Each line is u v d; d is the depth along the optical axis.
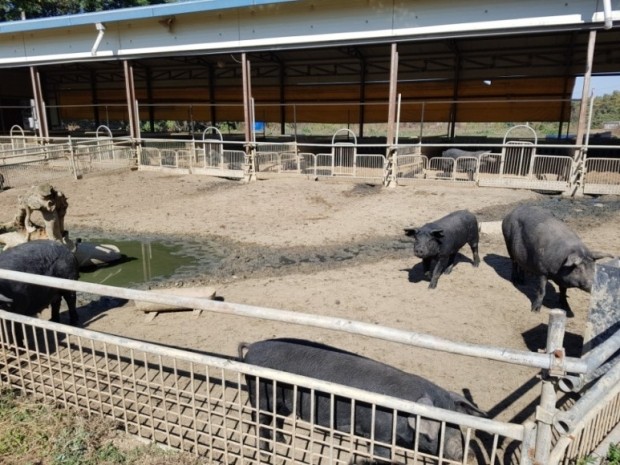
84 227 11.59
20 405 4.11
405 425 3.06
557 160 14.60
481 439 3.80
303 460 3.56
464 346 2.47
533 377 4.76
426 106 23.80
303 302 6.84
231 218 12.05
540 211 6.78
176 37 17.23
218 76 27.36
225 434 3.26
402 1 13.91
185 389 4.54
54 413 3.99
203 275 8.29
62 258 5.89
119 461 3.46
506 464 3.53
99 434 3.74
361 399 2.74
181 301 3.17
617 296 3.60
